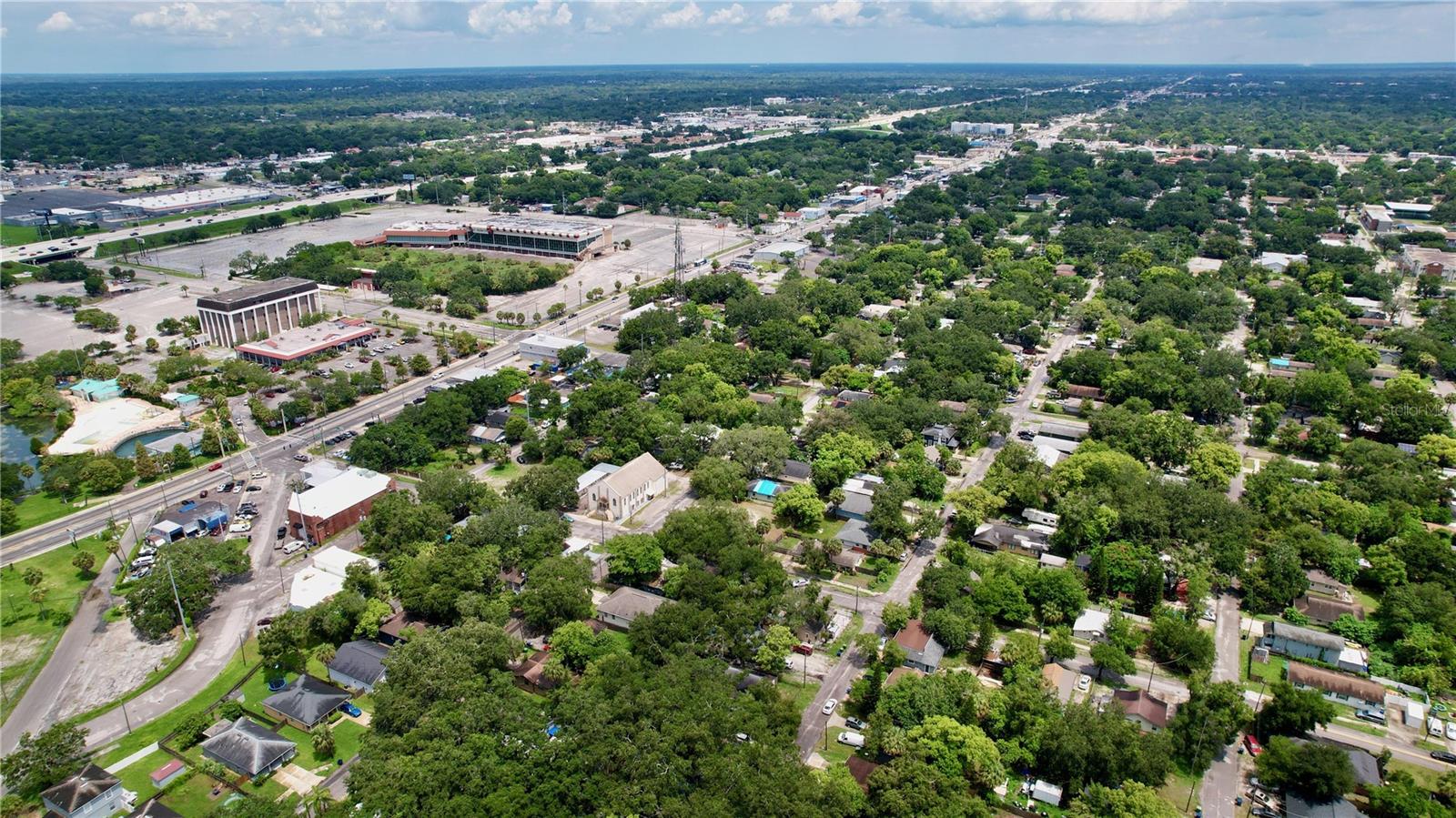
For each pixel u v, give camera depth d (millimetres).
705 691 162000
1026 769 158750
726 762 144750
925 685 166000
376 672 179625
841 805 141000
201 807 151500
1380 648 193125
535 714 158375
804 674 185500
